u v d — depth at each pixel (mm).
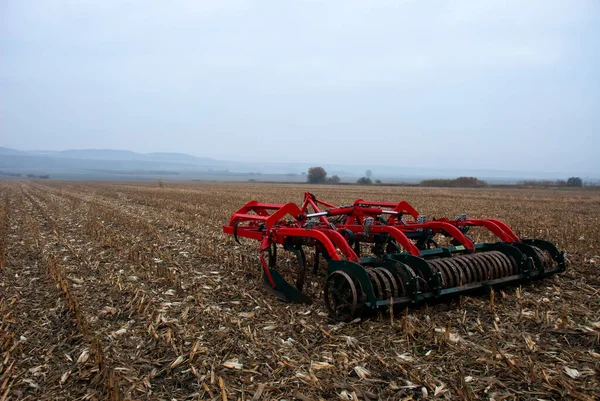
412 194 41781
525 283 7242
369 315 5844
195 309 6363
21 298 6984
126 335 5441
